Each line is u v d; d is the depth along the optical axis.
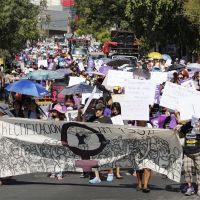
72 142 20.88
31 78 41.59
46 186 21.34
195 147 19.59
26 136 20.86
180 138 20.56
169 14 72.25
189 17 70.94
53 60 67.69
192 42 75.62
